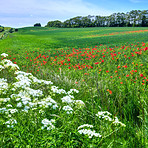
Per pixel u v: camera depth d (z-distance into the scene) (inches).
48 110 116.6
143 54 400.8
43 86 150.2
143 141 101.7
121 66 335.0
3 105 115.3
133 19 3718.0
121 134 111.0
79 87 195.3
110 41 1036.5
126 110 143.3
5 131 93.7
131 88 189.3
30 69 333.4
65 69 354.9
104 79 224.7
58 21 5162.4
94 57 434.3
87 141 97.6
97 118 127.5
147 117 120.5
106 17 4168.3
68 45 1043.3
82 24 4603.8
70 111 111.5
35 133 95.0
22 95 115.0
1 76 177.0
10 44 1225.4
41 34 2422.5
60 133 100.3
